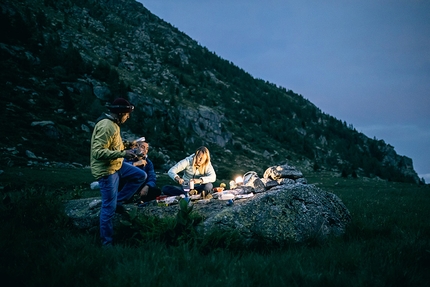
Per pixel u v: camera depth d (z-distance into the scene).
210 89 175.12
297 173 6.54
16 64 74.69
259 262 3.36
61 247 3.90
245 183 6.68
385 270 3.19
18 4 122.81
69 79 81.94
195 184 6.42
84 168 43.44
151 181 6.13
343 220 5.65
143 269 2.93
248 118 160.88
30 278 3.00
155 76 152.50
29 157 40.78
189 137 109.56
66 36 124.88
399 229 5.45
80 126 63.12
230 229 4.35
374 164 165.62
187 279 2.79
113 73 100.12
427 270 3.49
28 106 59.34
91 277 3.07
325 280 2.91
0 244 3.87
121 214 5.04
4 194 6.05
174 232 4.16
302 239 4.65
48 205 5.48
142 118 93.00
